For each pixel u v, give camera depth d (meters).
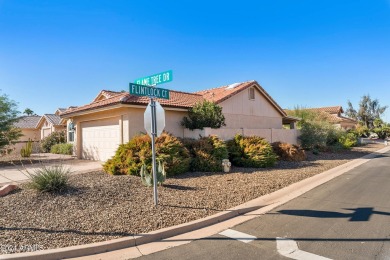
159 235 4.83
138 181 8.15
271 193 7.83
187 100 17.20
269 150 12.70
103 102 14.84
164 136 10.43
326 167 13.12
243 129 15.72
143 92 6.11
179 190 7.61
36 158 17.20
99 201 6.27
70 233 4.68
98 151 15.51
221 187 8.19
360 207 6.48
